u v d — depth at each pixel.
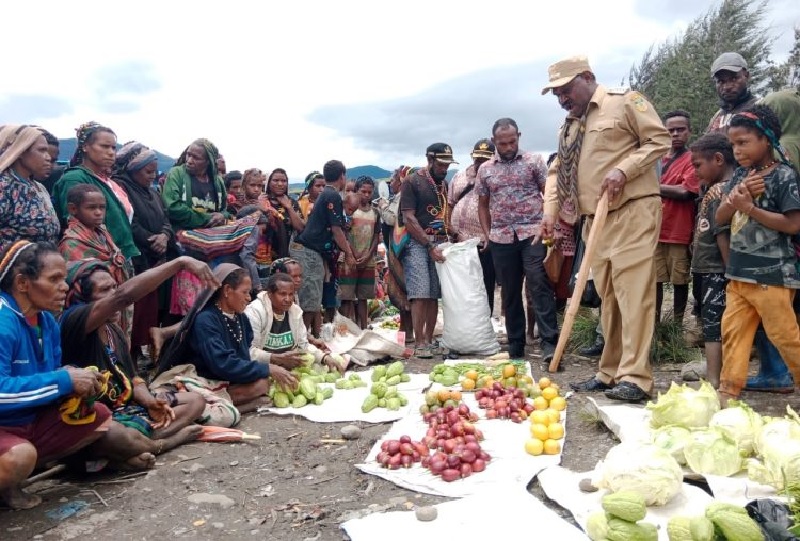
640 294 5.21
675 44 23.22
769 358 5.33
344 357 7.20
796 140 5.61
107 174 6.24
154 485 4.07
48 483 4.12
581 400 5.50
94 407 3.84
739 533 2.70
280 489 4.00
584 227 5.80
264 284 8.69
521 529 3.21
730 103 6.65
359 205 9.33
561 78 5.52
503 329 9.42
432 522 3.33
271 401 5.71
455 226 8.85
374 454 4.41
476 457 4.09
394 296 8.59
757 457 3.72
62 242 5.31
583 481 3.59
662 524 3.18
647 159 5.09
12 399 3.46
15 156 5.12
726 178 5.27
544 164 7.00
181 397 4.88
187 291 6.73
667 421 4.12
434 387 6.12
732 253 4.57
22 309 3.68
